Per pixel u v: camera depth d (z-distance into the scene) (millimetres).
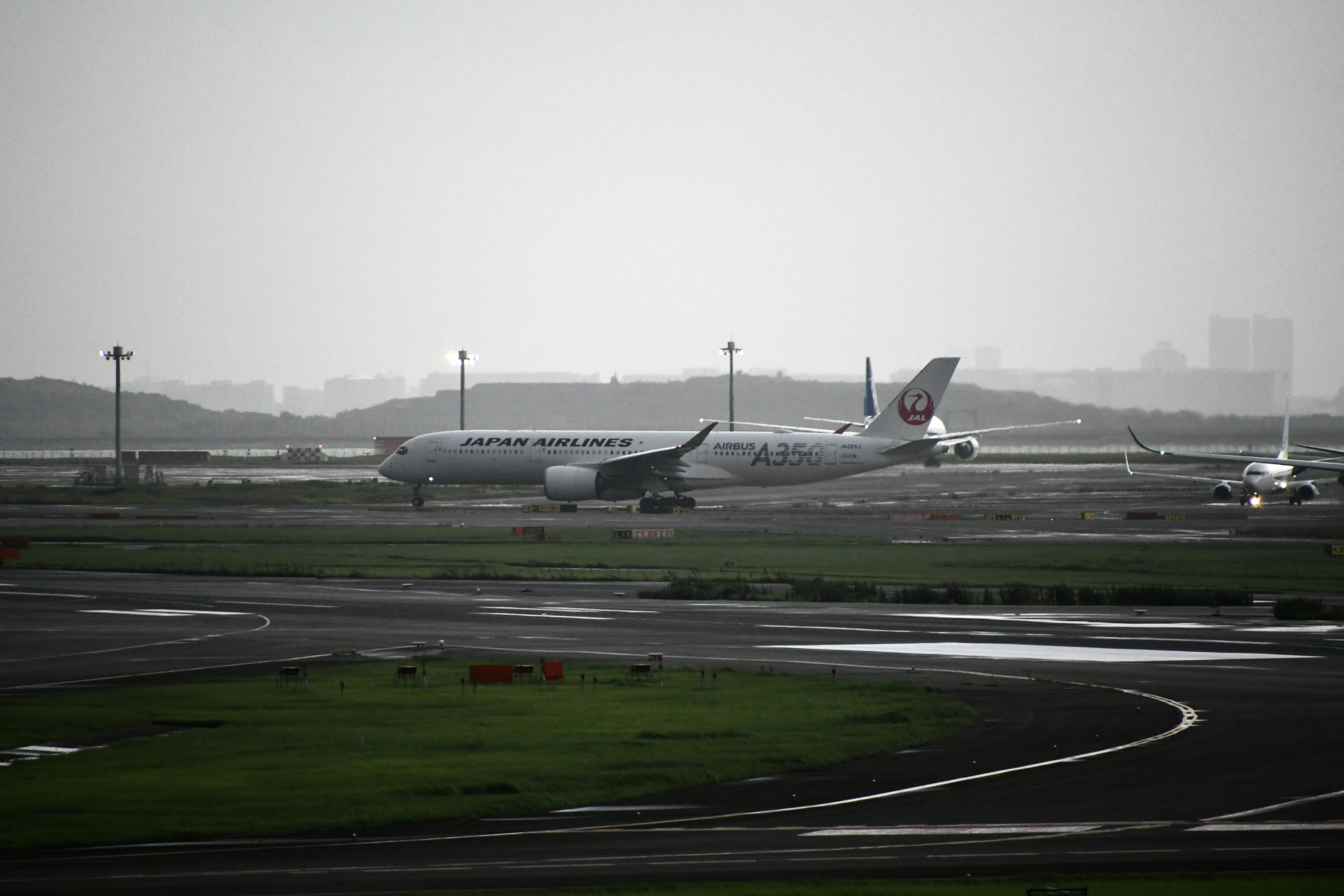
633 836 63062
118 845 61344
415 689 104125
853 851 60000
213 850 60562
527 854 59969
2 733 86312
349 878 55625
